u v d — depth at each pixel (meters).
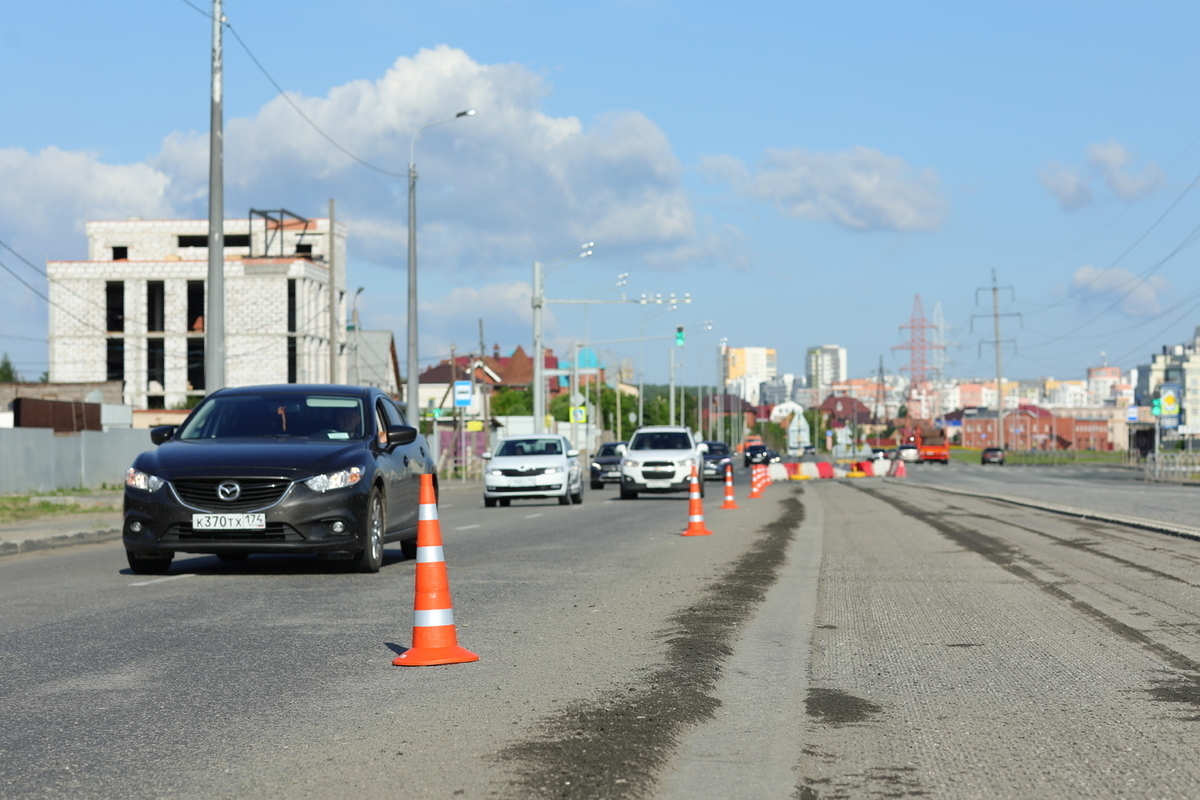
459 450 59.84
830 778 4.72
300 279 79.69
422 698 6.20
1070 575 12.14
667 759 4.99
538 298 49.38
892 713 5.93
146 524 11.59
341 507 11.65
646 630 8.52
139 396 80.38
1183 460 56.72
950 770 4.83
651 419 134.00
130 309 80.62
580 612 9.47
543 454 30.27
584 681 6.63
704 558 14.27
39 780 4.68
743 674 7.00
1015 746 5.23
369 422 13.03
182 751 5.12
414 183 37.41
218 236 24.25
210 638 8.12
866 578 12.05
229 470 11.52
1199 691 6.45
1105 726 5.62
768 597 10.59
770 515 24.12
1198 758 5.01
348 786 4.55
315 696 6.26
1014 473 69.38
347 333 90.19
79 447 34.56
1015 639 8.22
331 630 8.48
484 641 8.05
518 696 6.22
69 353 80.69
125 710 5.93
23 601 10.13
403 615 9.23
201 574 12.28
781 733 5.50
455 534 18.72
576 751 5.02
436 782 4.58
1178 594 10.60
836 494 35.75
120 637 8.16
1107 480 53.84
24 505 25.72
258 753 5.08
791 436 121.38
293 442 12.31
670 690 6.36
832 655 7.64
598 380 98.25
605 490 45.19
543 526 20.88
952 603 10.12
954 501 29.17
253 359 79.75
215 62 24.39
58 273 80.62
